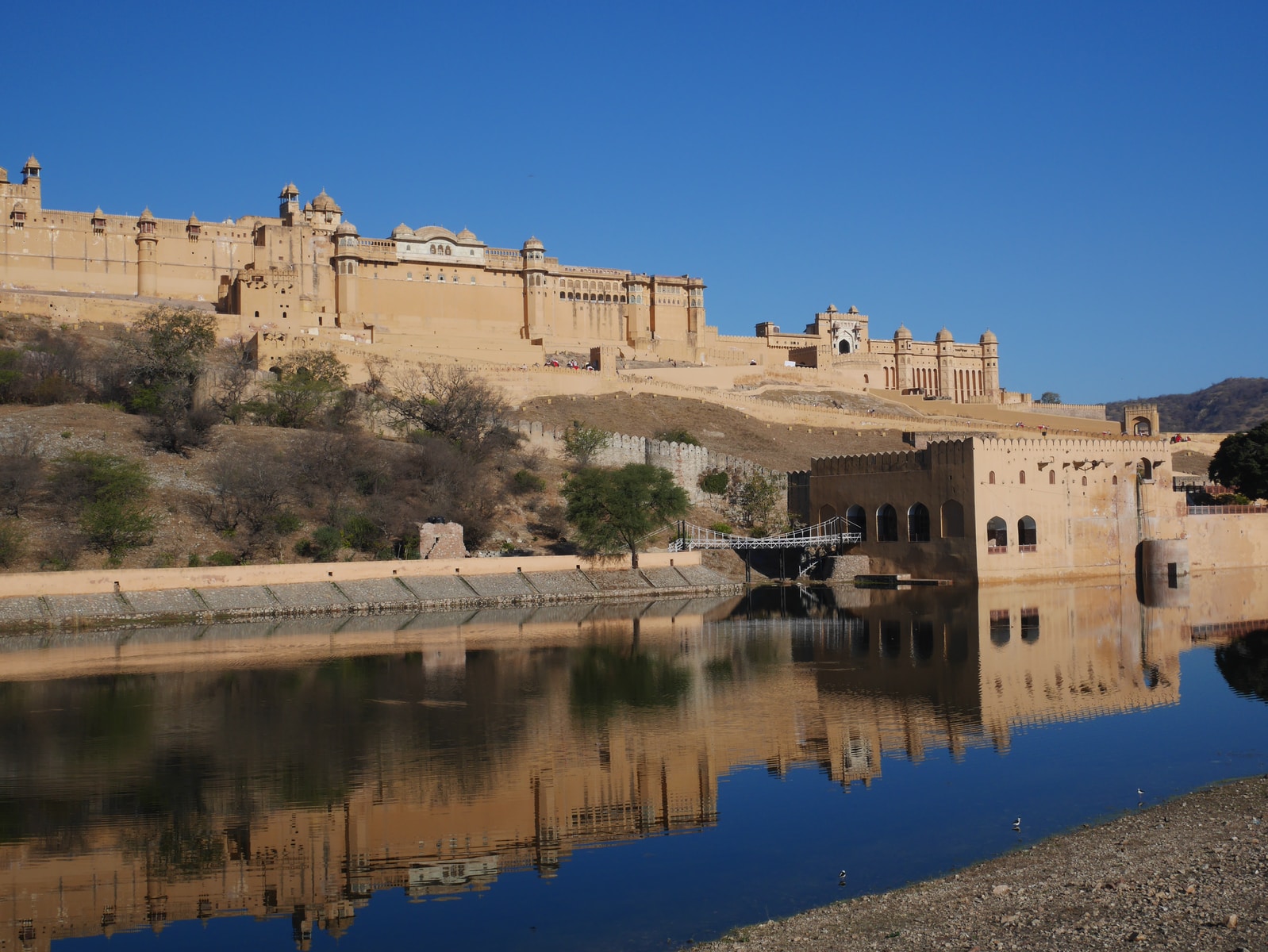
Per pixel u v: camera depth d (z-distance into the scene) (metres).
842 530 100.56
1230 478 112.81
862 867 26.83
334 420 99.00
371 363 114.19
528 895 25.98
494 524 89.19
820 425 136.88
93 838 30.20
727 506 106.31
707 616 73.81
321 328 125.44
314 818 31.64
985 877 25.09
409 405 103.44
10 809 32.44
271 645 60.22
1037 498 92.56
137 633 64.06
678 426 122.19
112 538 72.31
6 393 93.06
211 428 90.06
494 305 145.88
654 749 38.56
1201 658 55.66
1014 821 29.89
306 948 23.58
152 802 33.06
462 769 36.31
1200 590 88.00
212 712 44.34
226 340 118.56
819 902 24.75
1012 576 91.06
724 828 30.22
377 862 28.45
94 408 91.31
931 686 48.94
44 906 25.95
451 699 46.62
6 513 73.00
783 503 107.75
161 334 99.38
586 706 45.25
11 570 67.88
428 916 25.00
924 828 29.59
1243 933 20.44
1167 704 44.84
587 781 34.84
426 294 141.62
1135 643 60.97
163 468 82.25
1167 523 98.00
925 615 73.50
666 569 89.06
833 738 39.88
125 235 128.38
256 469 80.19
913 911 23.09
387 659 56.00
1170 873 24.09
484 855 28.75
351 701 46.19
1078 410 171.00
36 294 116.31
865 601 82.00
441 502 85.38
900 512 96.06
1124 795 31.97
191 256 131.75
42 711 44.38
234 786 34.53
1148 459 97.62
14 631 63.16
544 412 118.50
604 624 69.31
